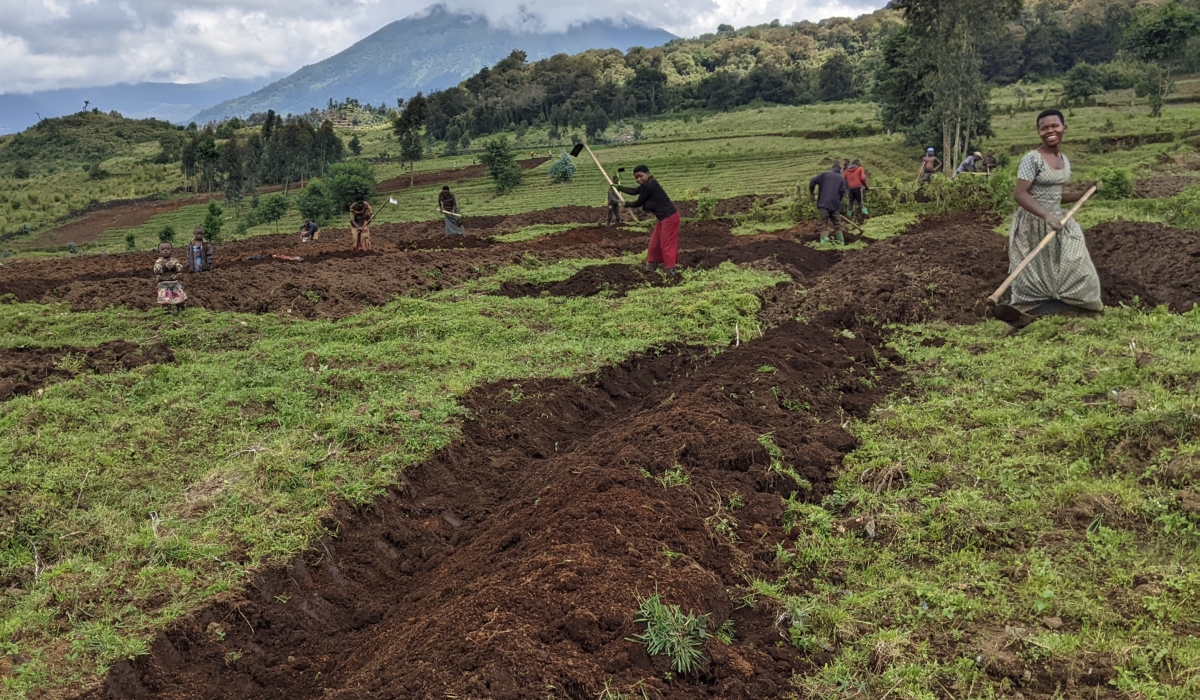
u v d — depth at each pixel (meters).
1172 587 3.93
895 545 4.77
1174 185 24.31
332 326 10.98
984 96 42.06
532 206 41.75
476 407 7.60
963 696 3.50
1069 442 5.47
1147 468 4.96
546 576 4.25
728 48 149.38
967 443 5.83
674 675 3.67
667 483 5.45
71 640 4.33
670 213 12.82
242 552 5.16
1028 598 4.04
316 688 4.30
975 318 9.07
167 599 4.72
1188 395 5.61
